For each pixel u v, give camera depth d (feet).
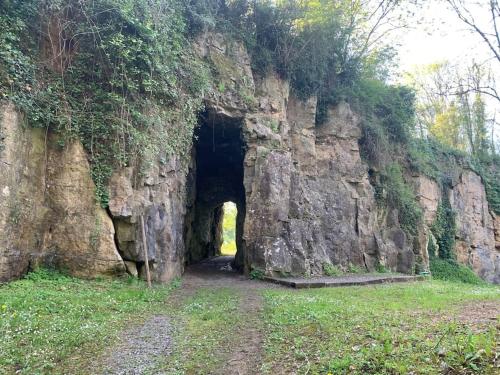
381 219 78.07
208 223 96.84
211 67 58.08
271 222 59.21
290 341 22.36
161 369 19.02
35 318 24.88
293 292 44.19
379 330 22.31
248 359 20.29
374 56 84.58
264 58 65.72
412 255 77.00
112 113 41.65
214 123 62.69
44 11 39.45
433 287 53.01
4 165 32.99
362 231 72.33
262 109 63.93
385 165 80.23
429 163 97.19
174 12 50.31
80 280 37.09
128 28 43.09
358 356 17.78
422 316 27.25
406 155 89.10
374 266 71.92
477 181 108.68
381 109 85.81
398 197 80.38
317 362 18.37
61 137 39.40
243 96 60.80
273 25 66.18
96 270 38.63
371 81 85.20
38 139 37.91
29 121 36.86
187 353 21.25
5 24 35.60
